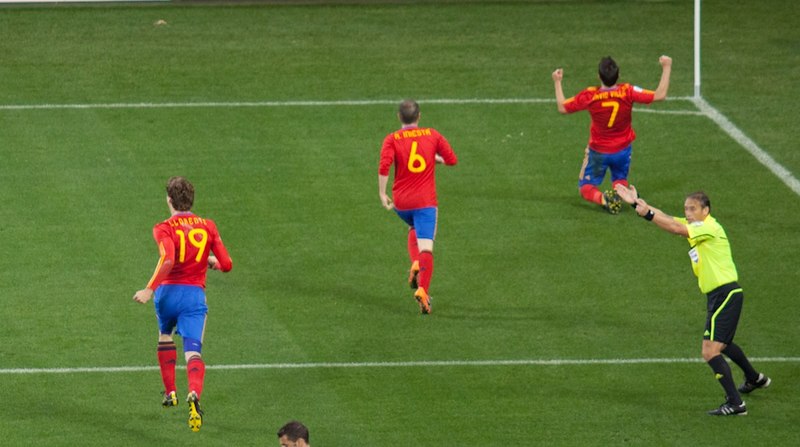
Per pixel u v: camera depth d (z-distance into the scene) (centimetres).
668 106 7462
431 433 4341
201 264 4297
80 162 6625
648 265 5622
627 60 8156
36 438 4294
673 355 4872
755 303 5278
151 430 4359
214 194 6294
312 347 4931
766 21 8950
